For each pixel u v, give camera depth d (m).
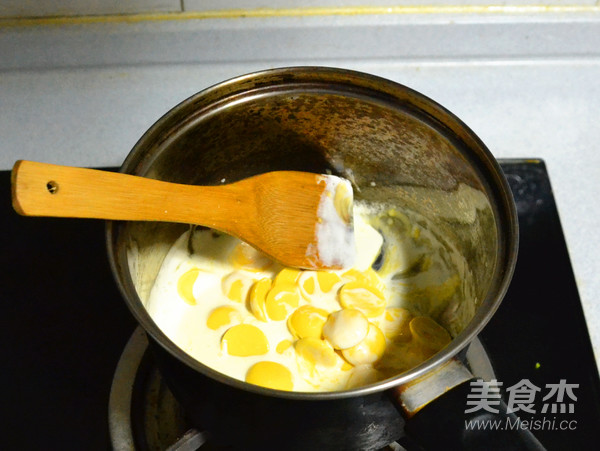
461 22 0.85
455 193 0.64
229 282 0.68
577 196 0.77
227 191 0.60
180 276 0.69
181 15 0.83
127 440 0.59
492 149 0.80
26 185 0.48
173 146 0.60
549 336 0.66
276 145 0.69
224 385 0.45
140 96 0.82
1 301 0.66
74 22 0.82
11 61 0.82
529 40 0.86
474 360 0.64
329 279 0.68
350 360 0.62
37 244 0.70
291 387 0.61
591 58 0.85
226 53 0.84
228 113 0.61
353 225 0.69
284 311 0.65
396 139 0.65
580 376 0.64
